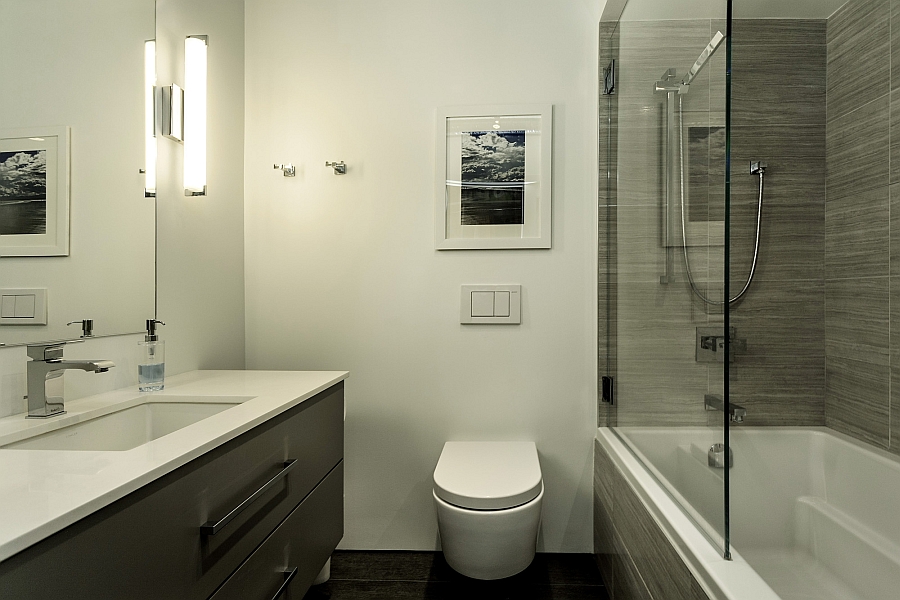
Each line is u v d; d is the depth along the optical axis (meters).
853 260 2.00
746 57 2.17
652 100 1.58
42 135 1.24
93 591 0.74
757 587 1.02
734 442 2.04
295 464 1.48
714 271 1.18
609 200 2.09
